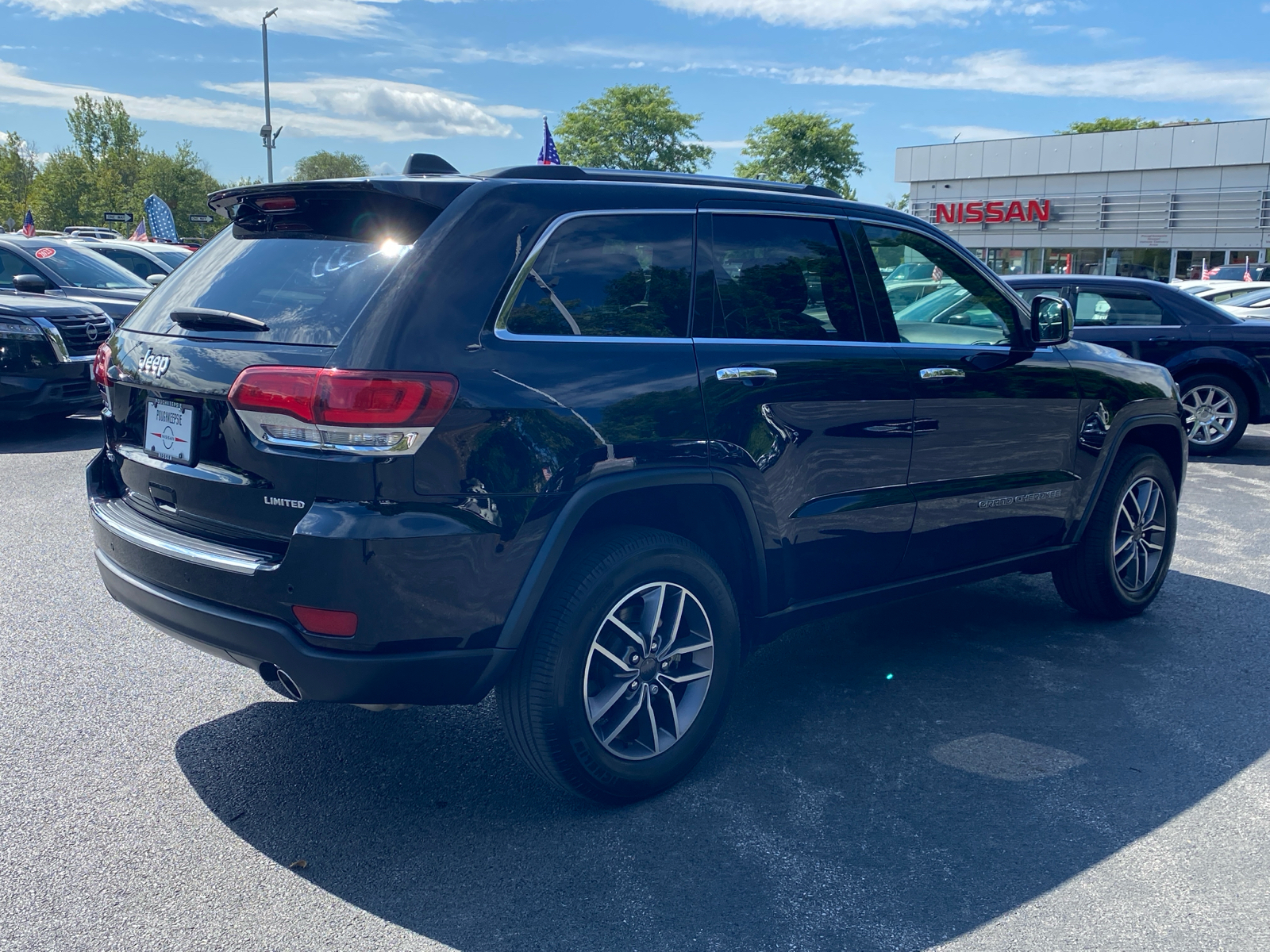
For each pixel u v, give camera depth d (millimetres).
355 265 2693
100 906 2510
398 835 2863
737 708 3770
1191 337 9188
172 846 2789
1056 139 37844
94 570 5250
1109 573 4605
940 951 2365
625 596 2887
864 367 3447
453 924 2455
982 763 3322
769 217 3357
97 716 3609
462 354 2568
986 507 3969
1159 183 35719
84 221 75312
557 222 2838
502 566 2609
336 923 2459
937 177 41031
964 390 3781
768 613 3344
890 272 3682
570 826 2920
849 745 3457
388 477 2455
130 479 3088
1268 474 8609
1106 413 4402
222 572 2611
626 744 3043
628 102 64875
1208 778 3229
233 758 3314
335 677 2529
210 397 2658
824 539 3408
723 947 2375
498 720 3656
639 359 2889
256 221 3123
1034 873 2693
